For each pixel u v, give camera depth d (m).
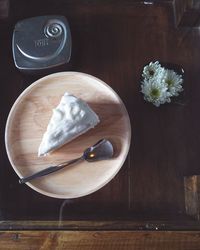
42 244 0.45
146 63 0.57
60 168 0.48
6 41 0.57
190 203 0.49
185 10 0.55
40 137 0.49
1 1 0.56
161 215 0.50
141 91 0.53
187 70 0.57
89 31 0.58
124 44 0.57
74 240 0.45
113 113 0.50
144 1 0.59
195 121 0.54
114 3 0.59
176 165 0.52
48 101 0.51
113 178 0.51
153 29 0.58
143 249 0.45
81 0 0.59
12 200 0.50
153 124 0.54
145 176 0.52
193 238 0.46
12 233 0.45
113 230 0.46
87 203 0.50
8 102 0.54
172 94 0.52
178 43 0.58
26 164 0.48
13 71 0.55
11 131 0.49
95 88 0.51
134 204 0.50
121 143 0.49
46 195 0.47
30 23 0.54
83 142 0.49
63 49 0.53
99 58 0.56
